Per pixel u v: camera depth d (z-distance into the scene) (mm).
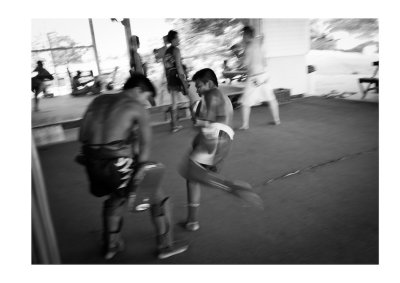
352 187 3145
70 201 3256
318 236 2410
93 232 2662
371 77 7469
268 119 6082
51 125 5797
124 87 2191
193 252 2309
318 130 5141
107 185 2100
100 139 2035
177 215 2832
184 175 2488
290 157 4051
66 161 4539
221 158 2514
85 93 7434
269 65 7477
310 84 8180
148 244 2451
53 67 7223
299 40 7547
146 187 2141
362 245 2281
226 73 8133
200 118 2439
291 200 2967
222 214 2787
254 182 3393
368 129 5016
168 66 5543
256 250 2299
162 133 5668
